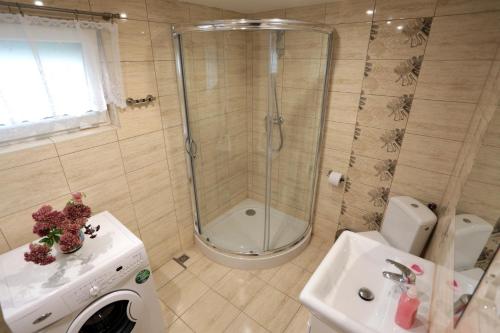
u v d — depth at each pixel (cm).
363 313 112
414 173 193
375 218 227
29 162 140
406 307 100
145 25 172
